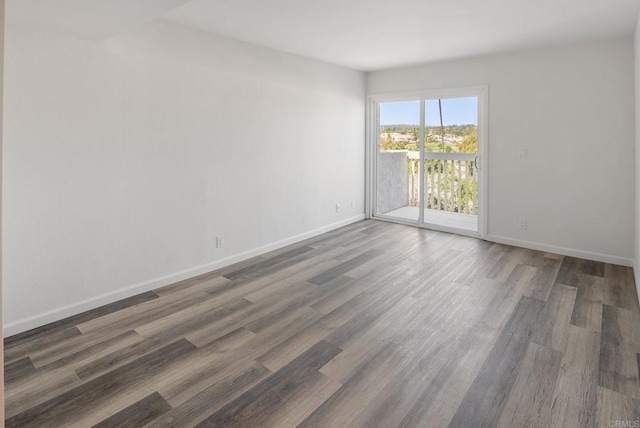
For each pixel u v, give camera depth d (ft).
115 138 9.68
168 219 11.06
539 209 14.32
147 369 7.03
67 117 8.78
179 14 10.05
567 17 10.38
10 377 6.79
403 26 11.14
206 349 7.72
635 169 11.85
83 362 7.26
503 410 5.89
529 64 13.94
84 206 9.25
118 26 8.14
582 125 13.09
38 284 8.63
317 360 7.30
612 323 8.64
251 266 12.81
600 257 13.14
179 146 11.12
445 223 18.11
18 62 7.97
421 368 7.02
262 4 9.39
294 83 14.79
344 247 14.98
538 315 9.08
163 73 10.53
